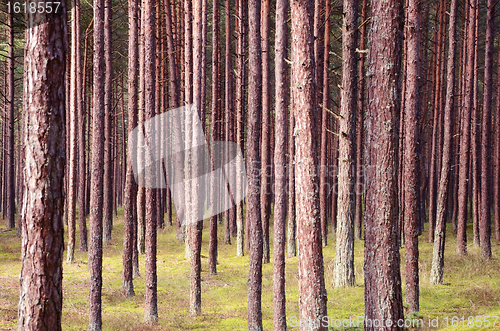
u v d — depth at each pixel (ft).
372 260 19.20
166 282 52.75
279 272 27.02
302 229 18.02
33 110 12.37
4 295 42.45
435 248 44.75
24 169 12.58
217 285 51.29
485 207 56.59
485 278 45.03
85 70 80.07
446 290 40.91
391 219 18.95
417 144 34.42
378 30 19.07
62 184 12.81
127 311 40.22
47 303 12.37
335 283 44.50
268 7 55.26
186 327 34.06
